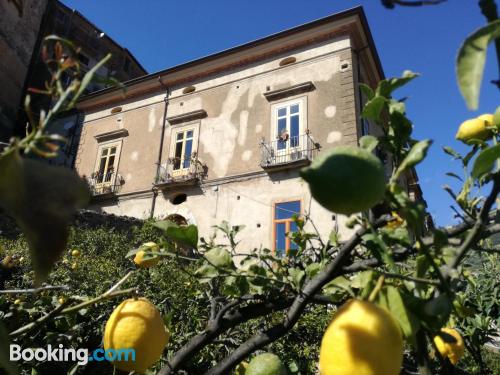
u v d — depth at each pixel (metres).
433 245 0.93
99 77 0.77
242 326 3.36
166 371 1.31
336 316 0.87
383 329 0.80
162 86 16.48
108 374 2.43
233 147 13.71
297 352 3.87
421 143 0.81
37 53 18.77
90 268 5.79
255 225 12.25
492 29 0.67
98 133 17.47
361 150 0.82
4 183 0.52
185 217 13.71
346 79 12.46
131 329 1.10
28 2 17.97
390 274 0.89
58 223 0.51
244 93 14.28
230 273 1.40
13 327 1.71
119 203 15.47
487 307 3.00
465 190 1.02
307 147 12.06
